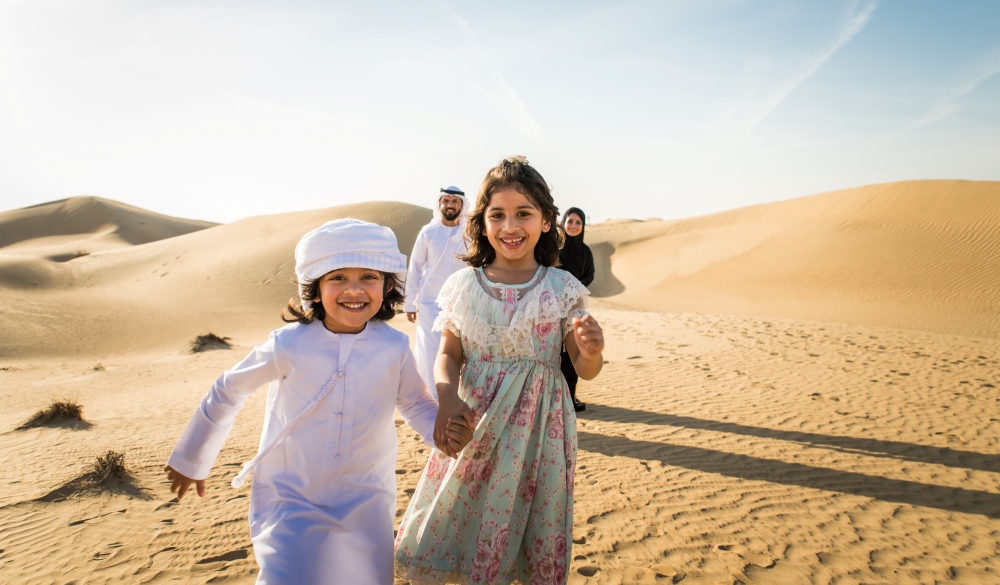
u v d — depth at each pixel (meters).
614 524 3.95
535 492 2.46
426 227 6.36
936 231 42.78
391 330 2.50
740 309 35.78
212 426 2.25
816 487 4.75
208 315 36.41
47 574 3.46
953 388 8.58
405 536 2.53
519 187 2.52
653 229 67.69
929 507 4.37
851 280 38.56
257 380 2.29
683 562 3.43
